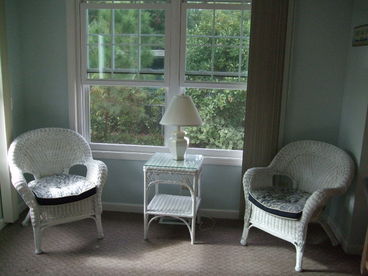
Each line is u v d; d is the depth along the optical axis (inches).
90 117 133.4
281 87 117.5
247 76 120.0
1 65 110.3
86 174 129.5
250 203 109.2
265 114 119.2
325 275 96.7
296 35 116.4
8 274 93.9
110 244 110.0
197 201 117.1
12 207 119.0
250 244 112.0
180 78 124.9
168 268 98.1
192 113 110.1
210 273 96.3
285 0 111.8
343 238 110.7
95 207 111.0
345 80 116.9
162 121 111.8
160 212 110.7
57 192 104.1
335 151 110.7
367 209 104.2
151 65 125.7
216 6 119.0
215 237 115.9
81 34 125.2
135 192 133.0
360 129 103.0
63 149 121.3
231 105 126.9
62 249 106.3
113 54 126.3
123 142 133.5
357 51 106.7
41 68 127.6
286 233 100.5
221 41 121.8
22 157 112.3
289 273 97.3
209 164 127.3
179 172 108.0
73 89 127.3
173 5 120.0
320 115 120.9
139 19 123.0
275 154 122.3
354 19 110.6
